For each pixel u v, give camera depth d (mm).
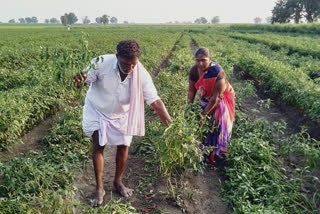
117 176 3801
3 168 3715
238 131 5703
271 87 9570
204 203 3871
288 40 26188
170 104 6770
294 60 14789
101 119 3354
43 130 6043
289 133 6680
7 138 5055
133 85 3213
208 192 4098
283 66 10297
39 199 2959
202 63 4148
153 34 40000
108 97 3242
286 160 5109
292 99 7848
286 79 8594
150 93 3336
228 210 3779
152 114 6828
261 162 4516
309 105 6852
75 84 3221
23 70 9789
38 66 8836
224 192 4078
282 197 3729
